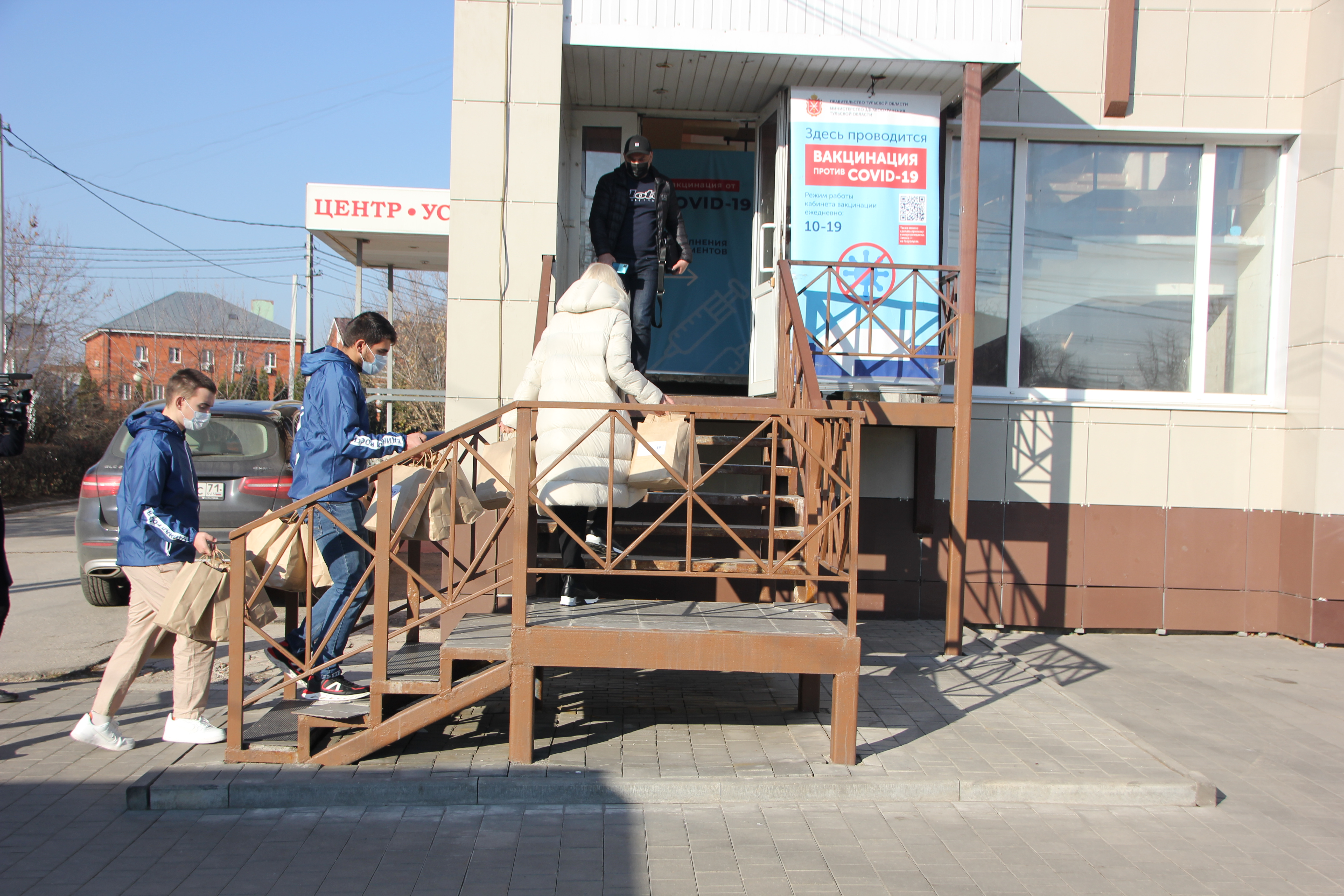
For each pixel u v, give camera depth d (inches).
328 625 170.9
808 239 275.1
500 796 153.5
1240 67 311.1
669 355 350.3
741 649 162.7
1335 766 187.2
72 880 124.6
